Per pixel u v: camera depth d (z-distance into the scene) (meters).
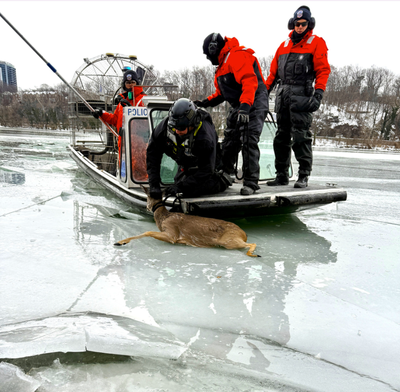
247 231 3.90
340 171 10.09
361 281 2.54
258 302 2.15
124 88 6.21
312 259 2.99
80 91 8.48
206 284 2.41
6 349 1.55
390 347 1.70
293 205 3.90
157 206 3.58
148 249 3.14
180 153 3.55
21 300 2.08
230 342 1.71
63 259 2.79
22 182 6.36
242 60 3.68
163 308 2.04
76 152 7.95
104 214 4.35
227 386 1.40
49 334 1.69
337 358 1.60
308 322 1.92
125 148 4.46
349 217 4.67
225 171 4.29
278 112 4.59
